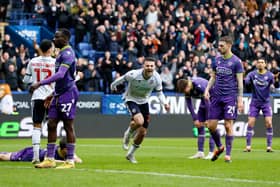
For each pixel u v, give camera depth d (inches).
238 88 1022.4
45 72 976.9
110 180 764.0
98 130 1828.2
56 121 901.2
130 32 2075.5
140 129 1007.6
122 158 1107.3
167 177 800.3
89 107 1822.1
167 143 1604.3
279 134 1996.8
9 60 1824.6
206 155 1220.5
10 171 853.2
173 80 2034.9
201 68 2065.7
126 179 775.7
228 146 1039.6
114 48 2090.3
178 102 1905.8
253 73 1407.5
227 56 1030.4
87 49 2126.0
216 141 1043.9
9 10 2277.3
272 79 1398.9
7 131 1720.0
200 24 2213.3
